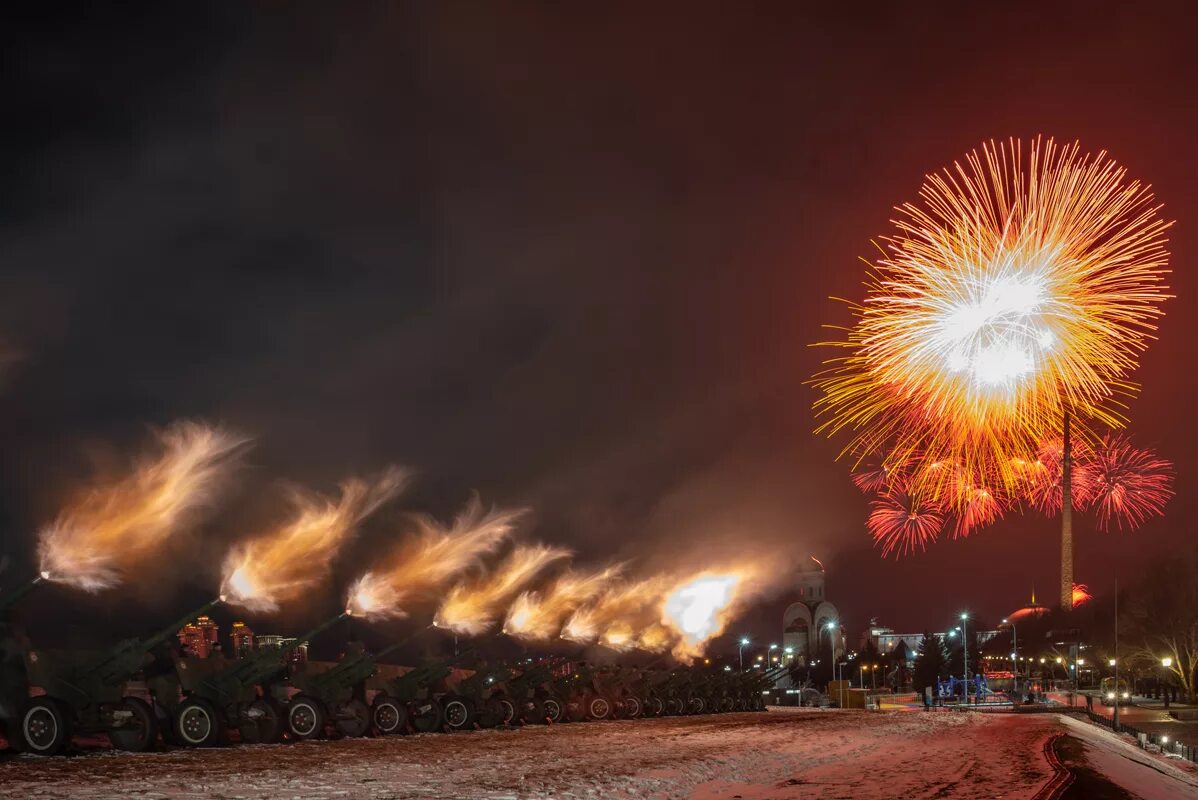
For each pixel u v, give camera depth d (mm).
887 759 40438
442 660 50344
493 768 32375
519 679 60719
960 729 61969
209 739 36125
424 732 49312
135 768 29062
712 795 28688
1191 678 117875
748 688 89062
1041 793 29922
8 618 31625
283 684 41625
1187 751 64188
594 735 50281
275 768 30297
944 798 28406
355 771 30250
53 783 25344
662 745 43781
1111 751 52844
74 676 32531
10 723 31219
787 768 36219
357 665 43844
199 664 37375
